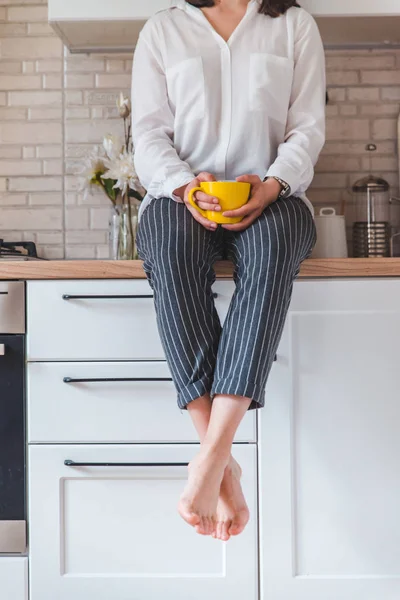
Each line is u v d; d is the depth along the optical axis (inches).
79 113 91.5
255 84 69.1
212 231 62.1
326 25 84.2
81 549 68.1
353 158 90.7
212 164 69.5
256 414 68.1
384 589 67.5
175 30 71.5
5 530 68.1
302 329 68.4
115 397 68.5
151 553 67.9
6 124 91.7
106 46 90.5
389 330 68.5
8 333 69.0
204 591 67.2
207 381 56.1
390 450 68.2
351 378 68.5
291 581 67.4
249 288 56.8
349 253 90.4
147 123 70.4
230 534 55.5
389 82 90.8
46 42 91.7
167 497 68.2
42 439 68.4
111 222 83.6
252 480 67.7
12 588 67.8
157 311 58.7
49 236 91.5
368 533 68.0
